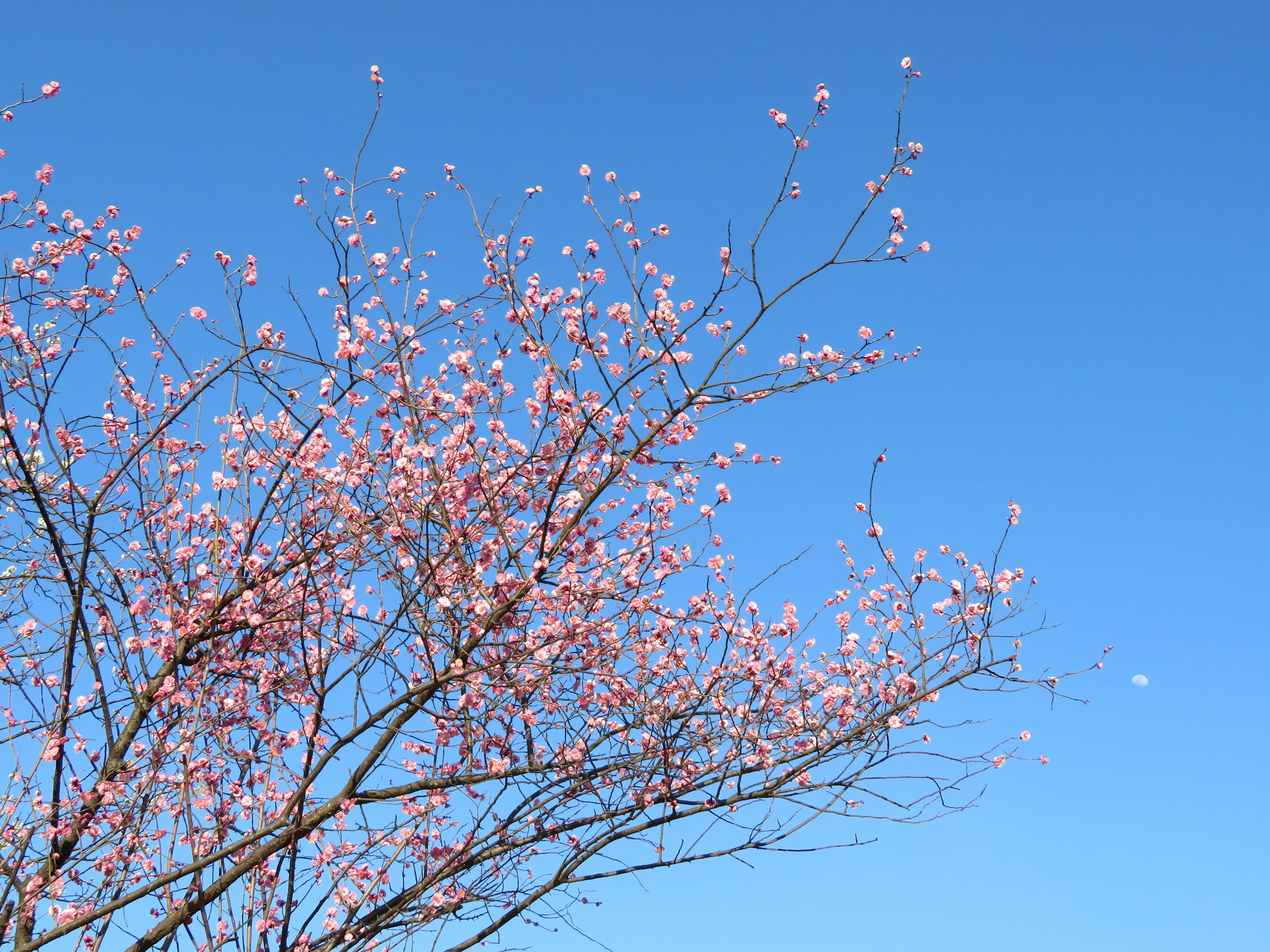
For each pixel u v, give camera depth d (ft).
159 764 20.45
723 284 18.85
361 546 20.35
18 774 20.38
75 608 19.42
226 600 22.93
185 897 19.90
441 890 20.74
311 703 23.27
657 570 22.02
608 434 21.58
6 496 21.11
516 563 20.03
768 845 19.72
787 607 22.84
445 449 21.76
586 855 19.72
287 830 18.45
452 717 19.58
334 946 19.47
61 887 19.40
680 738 20.72
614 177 21.40
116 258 21.66
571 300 21.75
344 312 22.02
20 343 21.11
